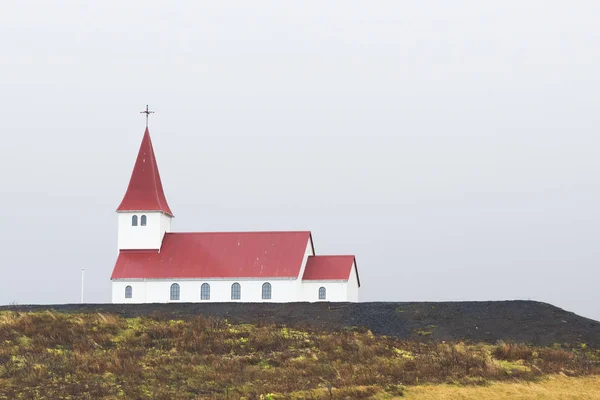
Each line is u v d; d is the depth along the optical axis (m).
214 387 80.56
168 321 106.75
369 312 118.00
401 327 111.06
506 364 89.25
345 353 93.19
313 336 100.69
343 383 80.94
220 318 112.56
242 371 85.94
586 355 95.62
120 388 79.25
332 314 117.88
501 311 114.94
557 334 104.88
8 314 105.25
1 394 76.06
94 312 115.38
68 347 94.06
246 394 77.88
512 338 104.19
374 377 82.44
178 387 80.50
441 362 88.69
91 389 78.31
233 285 153.00
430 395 78.06
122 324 103.69
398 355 92.69
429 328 109.81
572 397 78.94
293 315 118.06
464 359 89.38
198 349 95.06
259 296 152.00
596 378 84.69
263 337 98.75
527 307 115.81
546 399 78.19
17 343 94.31
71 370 83.88
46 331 97.75
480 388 80.19
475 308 116.88
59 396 76.12
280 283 151.50
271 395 76.81
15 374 82.44
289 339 98.44
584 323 108.94
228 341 97.44
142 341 97.50
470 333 107.06
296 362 89.25
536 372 85.12
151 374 84.00
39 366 84.62
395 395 77.75
